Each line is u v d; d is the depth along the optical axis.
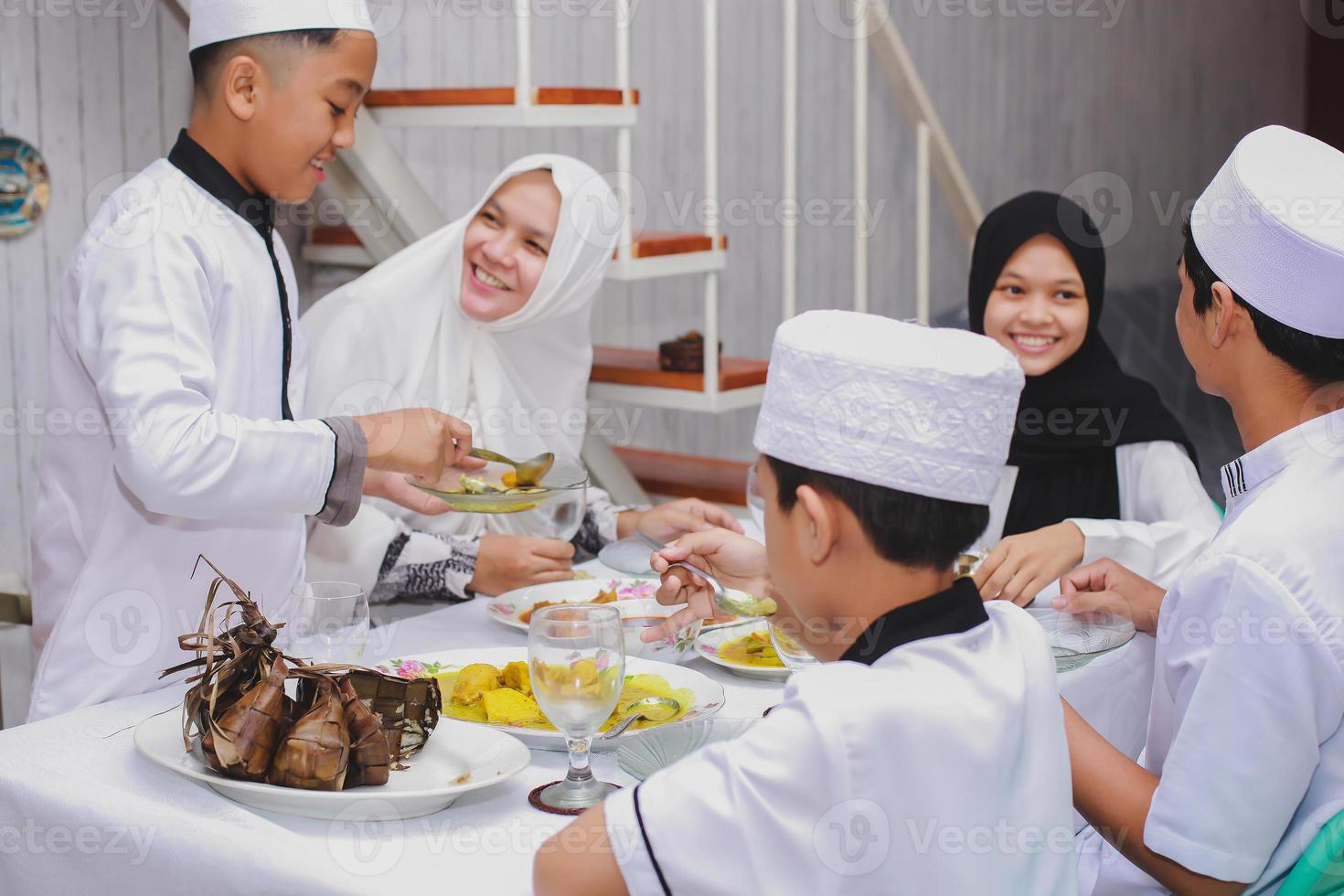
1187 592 1.02
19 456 2.47
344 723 1.06
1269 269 1.08
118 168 2.54
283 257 1.72
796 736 0.84
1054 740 0.92
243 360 1.59
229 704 1.08
